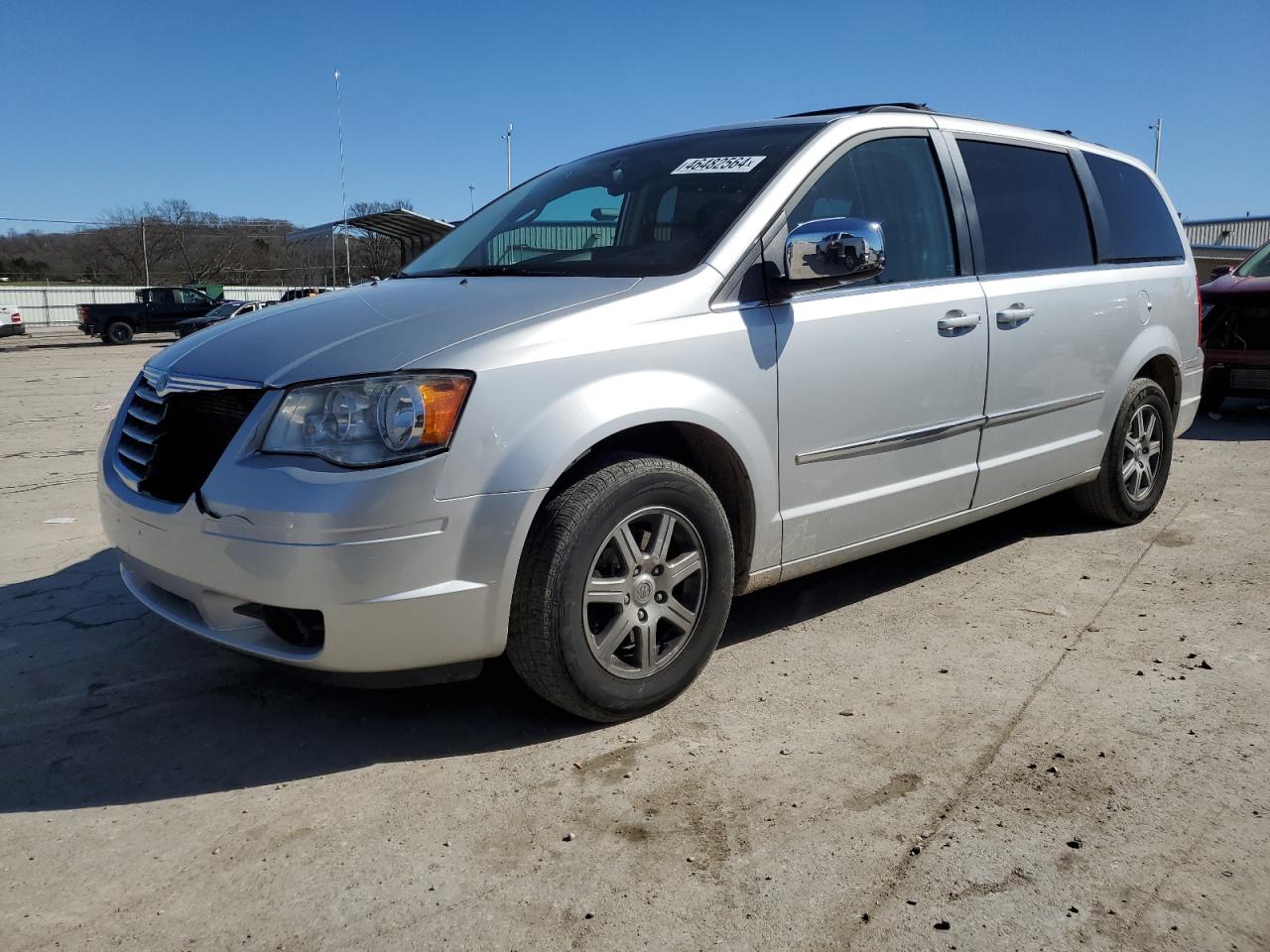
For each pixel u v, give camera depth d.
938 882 2.18
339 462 2.48
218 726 2.97
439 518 2.51
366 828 2.43
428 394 2.51
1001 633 3.62
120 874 2.27
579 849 2.33
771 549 3.24
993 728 2.88
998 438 4.00
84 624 3.79
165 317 32.78
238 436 2.59
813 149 3.42
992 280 3.95
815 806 2.49
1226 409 9.26
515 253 3.63
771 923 2.06
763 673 3.29
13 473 7.03
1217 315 8.30
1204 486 5.91
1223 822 2.39
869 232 3.02
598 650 2.79
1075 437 4.45
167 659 3.45
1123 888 2.15
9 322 32.66
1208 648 3.45
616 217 3.53
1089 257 4.54
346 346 2.68
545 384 2.65
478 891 2.19
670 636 3.01
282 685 3.23
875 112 3.73
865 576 4.28
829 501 3.37
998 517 5.21
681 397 2.87
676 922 2.07
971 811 2.45
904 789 2.56
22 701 3.14
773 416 3.13
